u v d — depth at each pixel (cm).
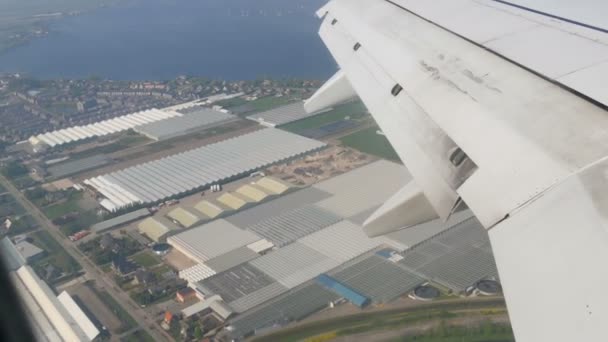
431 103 982
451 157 849
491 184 712
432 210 1037
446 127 894
